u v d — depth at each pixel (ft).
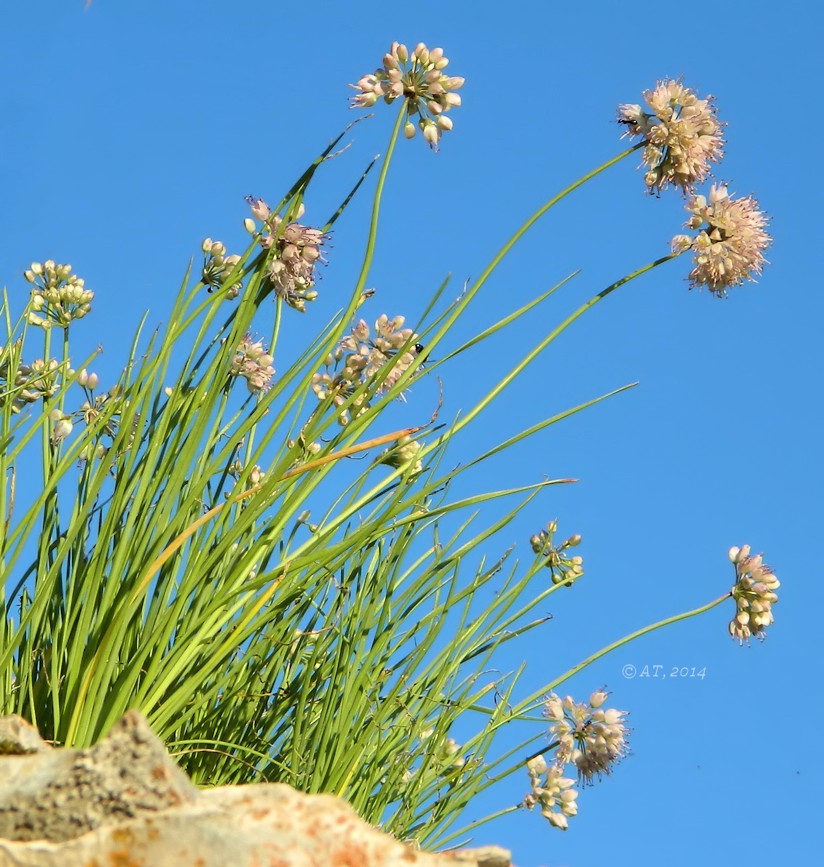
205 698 3.86
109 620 3.82
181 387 3.93
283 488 3.84
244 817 3.52
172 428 3.92
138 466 3.89
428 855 3.53
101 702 3.77
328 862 3.51
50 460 4.04
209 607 3.82
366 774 4.02
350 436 3.89
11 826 3.52
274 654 4.03
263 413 3.85
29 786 3.53
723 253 4.05
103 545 3.82
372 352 4.00
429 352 3.90
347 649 4.03
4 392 4.04
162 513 3.84
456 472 3.90
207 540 3.88
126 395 3.97
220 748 3.97
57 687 3.81
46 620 3.91
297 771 3.97
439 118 3.93
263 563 3.92
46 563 3.92
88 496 3.83
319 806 3.53
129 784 3.51
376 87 3.93
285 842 3.51
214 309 3.88
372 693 4.04
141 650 3.78
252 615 3.82
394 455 4.04
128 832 3.50
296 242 3.87
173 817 3.51
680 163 4.05
